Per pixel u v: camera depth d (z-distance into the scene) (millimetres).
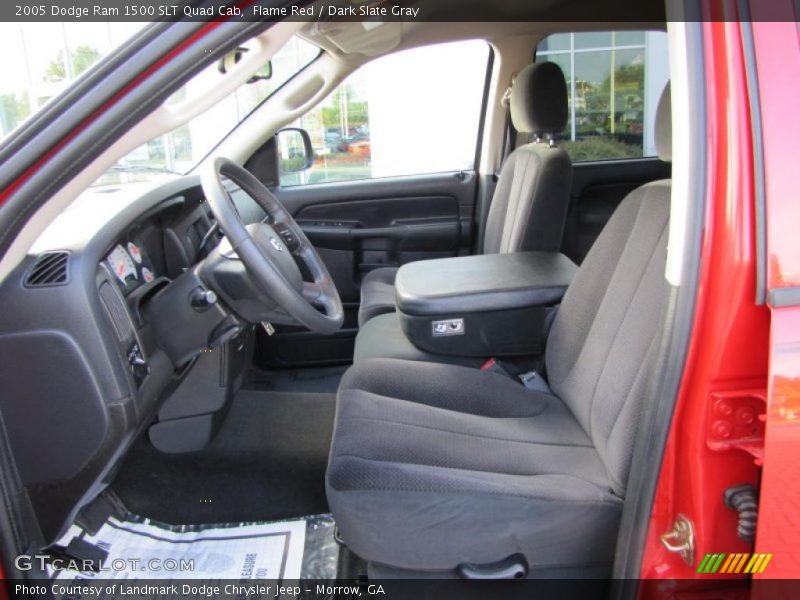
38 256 1338
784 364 922
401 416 1562
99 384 1358
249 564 1714
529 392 1838
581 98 3246
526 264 2295
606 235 1755
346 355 3045
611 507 1250
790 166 916
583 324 1734
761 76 916
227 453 2041
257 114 2777
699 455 1026
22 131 1005
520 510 1230
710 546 1068
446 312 2059
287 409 2338
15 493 1236
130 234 1726
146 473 1949
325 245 3043
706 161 941
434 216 3135
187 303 1655
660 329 1207
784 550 998
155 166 2412
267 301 1613
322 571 1691
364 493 1245
